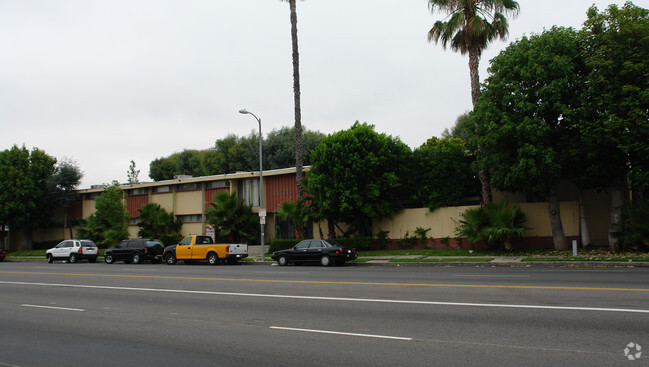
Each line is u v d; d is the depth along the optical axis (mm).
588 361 5773
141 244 29438
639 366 5543
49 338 8055
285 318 9125
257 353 6691
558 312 8695
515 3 24891
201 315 9773
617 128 18359
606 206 23203
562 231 22750
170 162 67625
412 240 27812
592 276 14383
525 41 21312
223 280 16344
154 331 8367
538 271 16609
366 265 22828
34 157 44812
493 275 15570
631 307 8977
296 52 29469
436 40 26391
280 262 23844
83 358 6746
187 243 27109
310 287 13656
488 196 24734
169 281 16484
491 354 6211
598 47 20031
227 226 32562
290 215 29078
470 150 25062
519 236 23703
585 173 20891
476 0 25141
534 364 5727
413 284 13492
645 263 17250
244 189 36281
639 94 17969
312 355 6477
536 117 20203
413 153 29156
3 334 8461
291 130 57500
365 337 7371
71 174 45281
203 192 37625
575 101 19969
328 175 27094
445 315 8812
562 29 21141
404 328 7883
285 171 33531
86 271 22344
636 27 18547
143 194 41562
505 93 21109
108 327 8844
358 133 27016
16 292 14562
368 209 26641
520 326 7711
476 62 24953
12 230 49062
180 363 6332
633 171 18922
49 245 46844
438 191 27516
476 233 23375
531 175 20109
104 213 38844
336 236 30547
